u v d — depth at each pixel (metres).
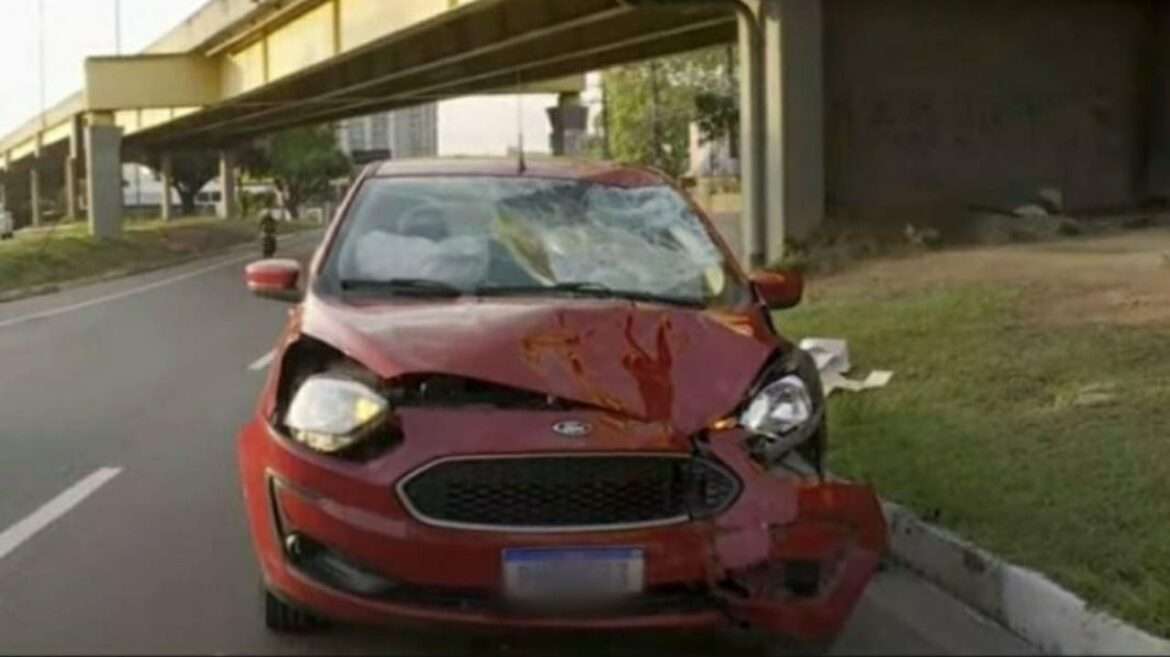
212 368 15.63
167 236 54.53
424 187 6.80
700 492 5.00
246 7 36.22
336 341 5.44
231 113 51.22
